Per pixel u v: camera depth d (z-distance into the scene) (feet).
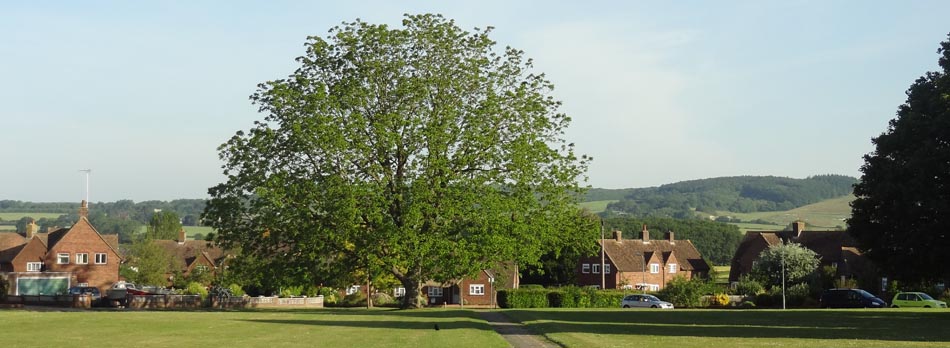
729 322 135.95
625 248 394.32
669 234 422.41
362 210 156.56
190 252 400.26
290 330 113.50
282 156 167.63
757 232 395.14
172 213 550.36
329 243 164.14
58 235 344.90
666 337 104.01
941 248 133.59
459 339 98.84
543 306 259.19
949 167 132.46
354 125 161.07
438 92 169.48
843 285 280.72
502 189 169.07
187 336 102.73
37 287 290.15
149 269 338.54
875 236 145.38
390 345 90.68
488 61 175.83
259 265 170.60
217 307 210.79
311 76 172.86
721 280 428.15
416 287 186.60
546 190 172.24
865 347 88.94
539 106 174.91
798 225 379.14
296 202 161.38
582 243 180.75
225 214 169.17
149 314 148.56
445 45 172.14
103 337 99.60
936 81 141.59
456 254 157.07
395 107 168.45
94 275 331.36
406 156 166.91
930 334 107.96
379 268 161.17
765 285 291.38
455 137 164.66
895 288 263.90
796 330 116.37
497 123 172.14
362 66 167.94
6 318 128.16
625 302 244.01
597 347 89.56
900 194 137.28
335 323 129.29
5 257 340.39
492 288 324.19
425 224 164.25
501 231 161.38
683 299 258.57
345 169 163.94
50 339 95.09
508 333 115.24
